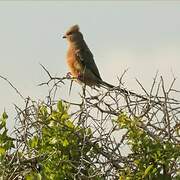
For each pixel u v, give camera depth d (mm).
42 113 14617
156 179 13875
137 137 13922
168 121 14008
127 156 13945
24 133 14414
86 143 14242
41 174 14125
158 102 14164
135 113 14258
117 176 13805
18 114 14523
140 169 13789
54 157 14242
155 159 13836
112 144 14016
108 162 13836
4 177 14289
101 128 14141
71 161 14031
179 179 13617
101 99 14531
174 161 13891
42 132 14484
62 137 14336
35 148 14398
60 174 14117
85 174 14234
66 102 14844
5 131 14773
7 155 14750
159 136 14023
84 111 14516
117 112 14398
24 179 14359
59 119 14609
